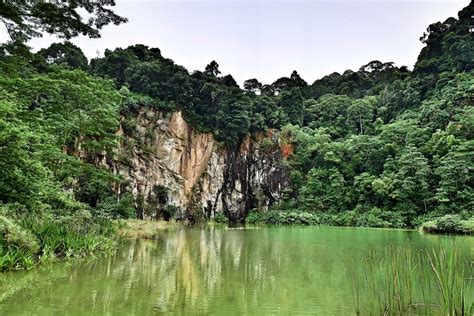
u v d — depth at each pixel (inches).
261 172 1987.0
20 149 469.7
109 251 568.4
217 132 1905.8
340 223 1624.0
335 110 2421.3
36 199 551.8
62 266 437.1
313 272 430.6
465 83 1892.2
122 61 1825.8
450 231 1134.4
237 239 868.6
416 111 2087.8
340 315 267.9
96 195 1218.6
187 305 289.3
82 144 850.1
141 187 1581.0
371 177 1740.9
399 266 301.9
